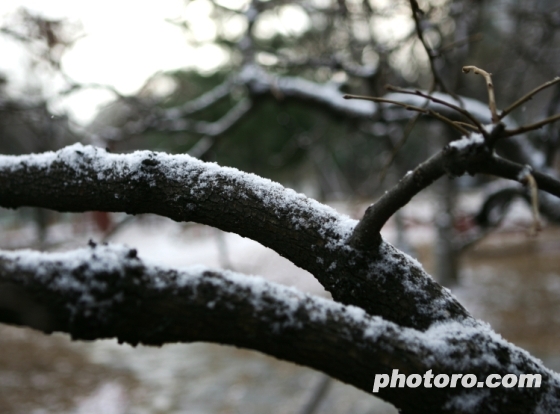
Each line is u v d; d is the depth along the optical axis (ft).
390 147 24.16
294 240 4.69
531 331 28.96
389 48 21.15
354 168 68.44
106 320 3.34
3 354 31.65
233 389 25.32
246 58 23.82
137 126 23.59
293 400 23.41
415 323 4.43
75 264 3.37
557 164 34.81
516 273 42.04
